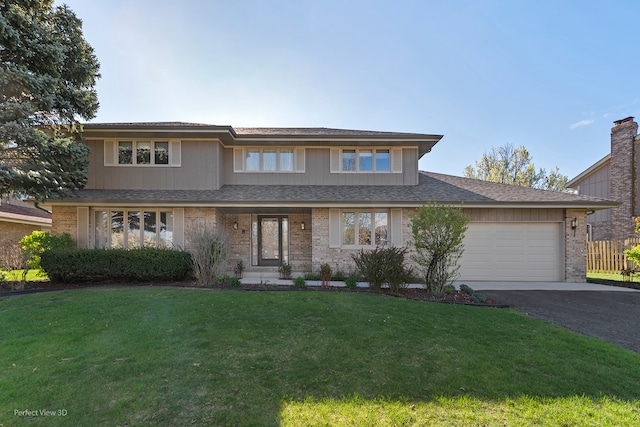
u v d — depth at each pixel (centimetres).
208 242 972
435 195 1205
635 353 477
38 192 974
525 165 3328
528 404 335
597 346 493
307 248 1341
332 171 1334
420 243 866
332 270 1173
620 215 1742
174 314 605
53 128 1053
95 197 1122
